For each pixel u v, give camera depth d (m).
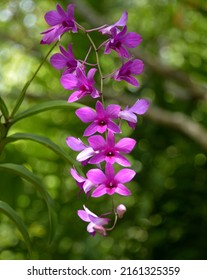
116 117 1.51
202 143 4.19
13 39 5.17
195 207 4.19
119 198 4.37
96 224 1.51
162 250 4.20
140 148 4.52
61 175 4.66
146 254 4.25
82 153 1.53
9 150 4.64
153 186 4.28
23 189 4.55
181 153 4.53
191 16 4.81
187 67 4.92
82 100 4.35
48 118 4.84
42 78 5.23
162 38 5.23
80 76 1.56
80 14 4.45
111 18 5.27
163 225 4.22
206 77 4.91
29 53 5.15
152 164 4.45
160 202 4.25
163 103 4.84
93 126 1.52
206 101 4.57
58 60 1.65
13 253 4.77
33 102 4.94
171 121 4.30
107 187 1.52
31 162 4.73
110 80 4.77
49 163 4.75
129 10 5.30
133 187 4.40
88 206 4.42
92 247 4.17
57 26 1.63
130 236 4.32
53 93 5.05
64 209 4.50
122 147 1.51
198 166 4.39
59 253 4.45
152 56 4.91
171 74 4.51
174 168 4.46
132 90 4.84
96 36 4.43
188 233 4.14
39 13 5.28
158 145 4.54
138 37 1.63
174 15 4.89
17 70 5.56
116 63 4.79
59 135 4.91
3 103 1.84
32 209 4.59
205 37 4.80
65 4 4.60
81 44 4.46
